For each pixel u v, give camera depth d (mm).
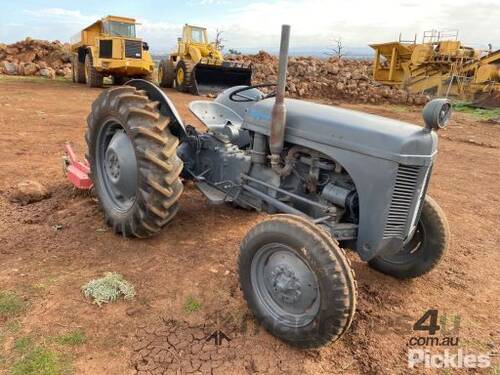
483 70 18891
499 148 10117
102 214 4414
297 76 22188
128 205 3979
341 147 2904
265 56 25031
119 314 2893
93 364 2451
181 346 2650
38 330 2674
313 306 2611
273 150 3170
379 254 3064
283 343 2752
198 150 4348
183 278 3379
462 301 3395
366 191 2814
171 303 3051
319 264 2443
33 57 24094
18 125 8586
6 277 3209
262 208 3730
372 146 2756
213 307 3049
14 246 3695
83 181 4547
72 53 20172
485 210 5625
